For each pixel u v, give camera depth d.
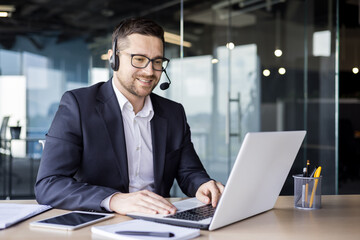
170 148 1.83
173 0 4.36
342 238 1.11
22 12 4.52
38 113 4.52
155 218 1.23
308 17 4.36
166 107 1.89
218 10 4.30
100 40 4.64
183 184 1.80
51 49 4.56
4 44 4.48
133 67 1.59
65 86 4.59
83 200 1.38
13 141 4.46
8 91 4.47
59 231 1.14
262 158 1.22
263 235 1.13
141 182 1.74
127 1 4.58
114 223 1.23
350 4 4.43
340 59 4.43
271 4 4.33
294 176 1.50
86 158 1.62
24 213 1.31
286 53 4.34
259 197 1.33
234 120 4.28
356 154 4.45
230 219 1.21
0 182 4.44
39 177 1.53
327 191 4.41
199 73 4.28
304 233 1.15
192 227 1.18
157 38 1.60
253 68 4.30
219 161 4.27
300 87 4.35
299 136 1.41
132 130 1.75
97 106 1.68
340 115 4.42
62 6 4.59
